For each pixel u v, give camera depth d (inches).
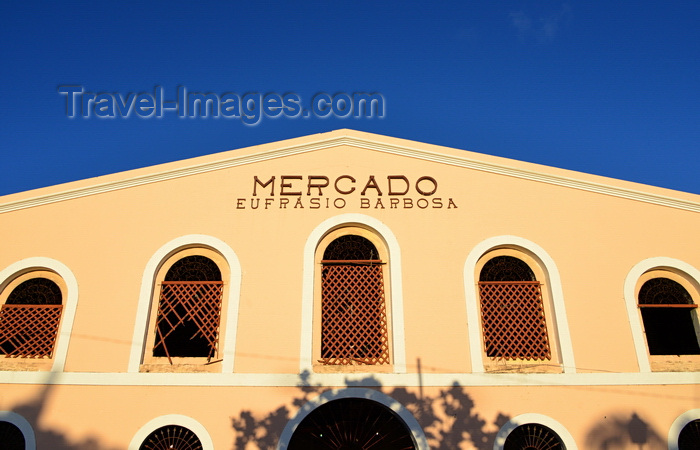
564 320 447.2
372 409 445.7
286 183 484.1
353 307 455.8
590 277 462.6
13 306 444.5
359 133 503.8
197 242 458.9
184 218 467.8
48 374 415.5
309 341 430.3
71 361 421.4
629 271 466.6
